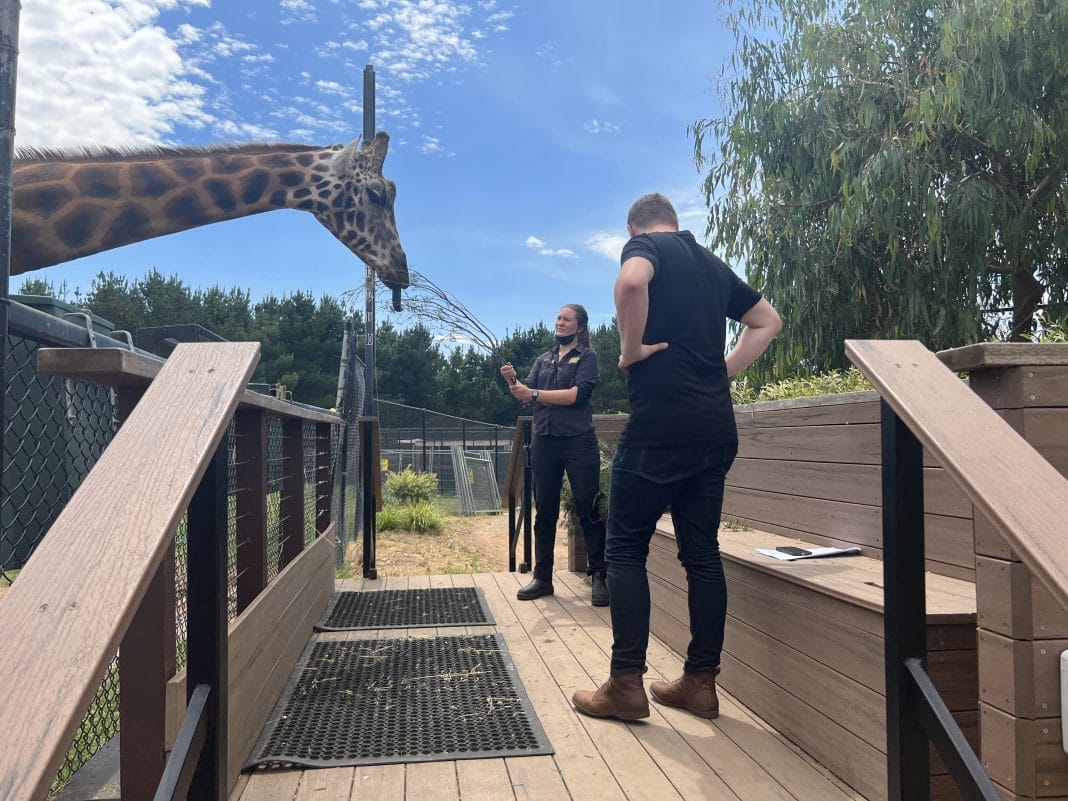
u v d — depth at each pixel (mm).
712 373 2375
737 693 2605
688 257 2420
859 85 7012
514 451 5203
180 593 2172
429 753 2164
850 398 2572
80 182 3916
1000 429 1140
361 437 4895
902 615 1271
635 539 2441
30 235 3719
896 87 6672
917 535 1281
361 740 2262
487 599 4254
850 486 2580
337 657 3121
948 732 1158
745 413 3432
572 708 2539
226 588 1323
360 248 5254
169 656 1676
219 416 1156
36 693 758
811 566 2318
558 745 2225
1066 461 1494
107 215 3982
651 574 3533
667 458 2328
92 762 2014
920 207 6422
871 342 1418
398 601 4152
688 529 2439
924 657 1268
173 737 1632
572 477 4117
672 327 2342
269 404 2477
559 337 4285
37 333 1876
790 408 3000
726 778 1991
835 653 1980
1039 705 1417
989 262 6973
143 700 1639
